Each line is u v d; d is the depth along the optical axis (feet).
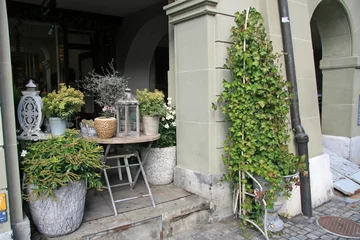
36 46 19.56
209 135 10.87
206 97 10.82
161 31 20.06
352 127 18.04
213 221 10.98
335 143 18.40
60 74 20.31
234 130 10.50
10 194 7.54
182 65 11.75
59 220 8.02
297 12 12.68
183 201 10.71
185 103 11.76
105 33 21.09
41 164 7.79
